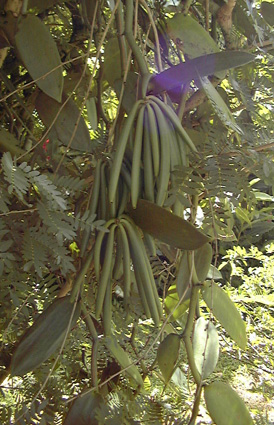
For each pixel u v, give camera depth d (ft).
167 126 2.07
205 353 2.43
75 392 2.71
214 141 2.23
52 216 1.85
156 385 3.42
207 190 2.10
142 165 2.10
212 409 2.12
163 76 2.18
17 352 2.14
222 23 3.05
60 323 2.20
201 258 2.51
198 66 2.12
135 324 2.56
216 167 2.11
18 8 2.59
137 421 2.18
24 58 2.39
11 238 2.14
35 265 1.94
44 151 2.64
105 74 2.98
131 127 2.03
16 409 2.21
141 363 2.74
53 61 2.39
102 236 2.08
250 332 5.60
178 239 1.99
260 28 2.95
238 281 7.94
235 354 4.98
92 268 2.58
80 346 2.80
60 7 3.55
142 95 2.10
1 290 2.28
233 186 2.09
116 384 2.71
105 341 2.26
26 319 2.59
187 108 2.85
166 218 1.96
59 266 2.30
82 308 2.25
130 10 2.30
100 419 2.07
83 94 3.34
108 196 2.02
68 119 2.62
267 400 5.16
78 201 2.63
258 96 3.18
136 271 2.11
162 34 2.82
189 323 2.31
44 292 2.48
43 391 2.40
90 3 3.08
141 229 2.15
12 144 2.59
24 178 1.66
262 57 3.10
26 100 3.28
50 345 2.15
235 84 2.60
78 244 2.48
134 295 2.35
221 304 2.47
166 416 2.30
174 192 2.07
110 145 2.57
